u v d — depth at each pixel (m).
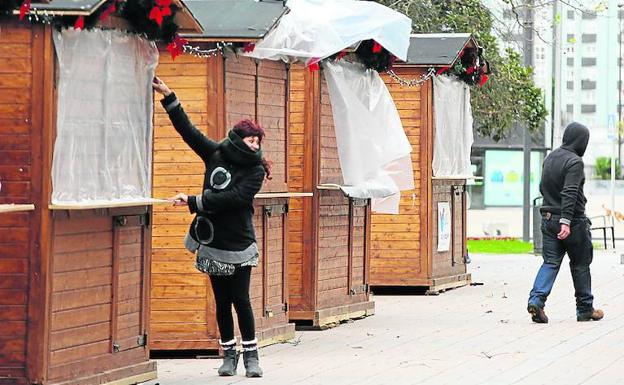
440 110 36.31
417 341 25.31
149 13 18.44
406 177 30.67
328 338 25.80
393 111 29.16
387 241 35.88
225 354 20.81
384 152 28.56
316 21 25.19
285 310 25.41
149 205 19.53
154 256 23.12
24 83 17.02
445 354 23.44
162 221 23.11
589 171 154.25
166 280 23.12
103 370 18.50
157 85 19.78
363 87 28.47
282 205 25.11
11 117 17.06
